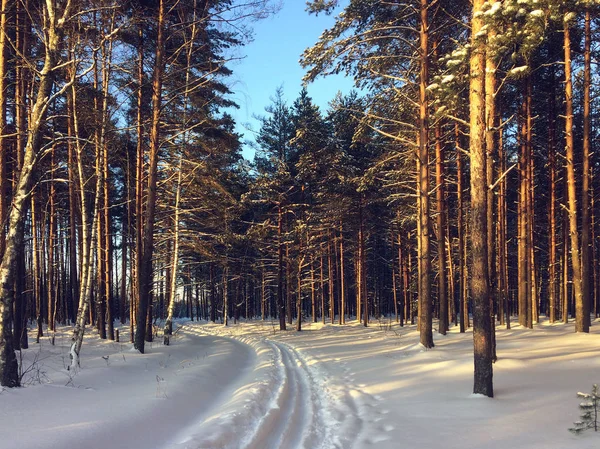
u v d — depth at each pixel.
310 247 33.00
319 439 6.31
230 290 46.44
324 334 27.62
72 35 10.94
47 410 6.30
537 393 8.24
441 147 20.14
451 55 9.45
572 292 31.72
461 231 23.02
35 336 21.66
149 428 6.09
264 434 6.30
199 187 21.05
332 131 30.64
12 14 11.91
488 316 8.45
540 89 21.64
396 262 40.88
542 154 24.36
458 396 8.49
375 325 32.31
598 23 17.83
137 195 19.78
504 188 23.25
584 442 5.42
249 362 15.76
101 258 22.27
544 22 7.65
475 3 9.16
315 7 14.74
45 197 23.00
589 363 10.48
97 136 13.43
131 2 14.06
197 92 17.83
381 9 16.23
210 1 16.34
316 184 32.78
